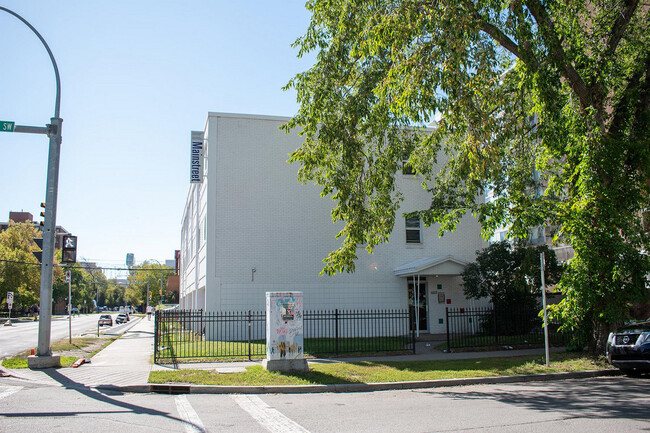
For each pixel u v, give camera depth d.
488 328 20.34
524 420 7.31
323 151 14.10
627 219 12.98
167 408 8.49
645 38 14.41
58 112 14.15
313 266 22.42
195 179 23.34
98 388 10.41
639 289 13.12
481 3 11.16
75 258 15.49
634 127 13.91
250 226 21.97
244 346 17.91
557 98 12.91
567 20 13.96
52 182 13.94
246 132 22.53
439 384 11.23
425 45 10.70
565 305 12.91
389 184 15.40
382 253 23.44
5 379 11.61
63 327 42.25
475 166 12.34
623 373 12.44
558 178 14.13
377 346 17.83
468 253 24.64
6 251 59.25
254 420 7.50
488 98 11.77
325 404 8.95
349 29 13.02
